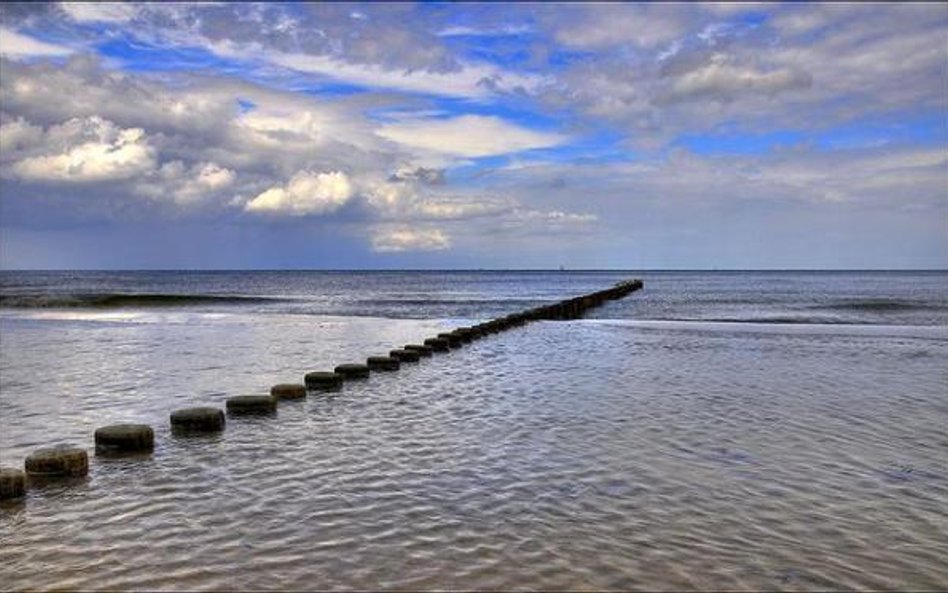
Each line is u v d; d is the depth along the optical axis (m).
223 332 27.30
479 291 83.12
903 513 6.56
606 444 9.05
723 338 23.39
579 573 5.28
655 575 5.25
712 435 9.52
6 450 9.36
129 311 42.16
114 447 8.80
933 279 135.25
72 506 6.92
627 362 17.22
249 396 11.24
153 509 6.79
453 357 18.55
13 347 21.64
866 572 5.33
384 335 26.27
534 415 10.89
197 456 8.66
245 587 5.10
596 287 99.12
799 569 5.37
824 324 30.52
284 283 115.06
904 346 20.77
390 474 7.81
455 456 8.52
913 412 11.06
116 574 5.37
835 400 12.07
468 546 5.79
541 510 6.63
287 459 8.48
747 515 6.49
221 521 6.43
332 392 13.19
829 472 7.82
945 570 5.38
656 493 7.11
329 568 5.40
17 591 5.12
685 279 144.00
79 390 13.90
